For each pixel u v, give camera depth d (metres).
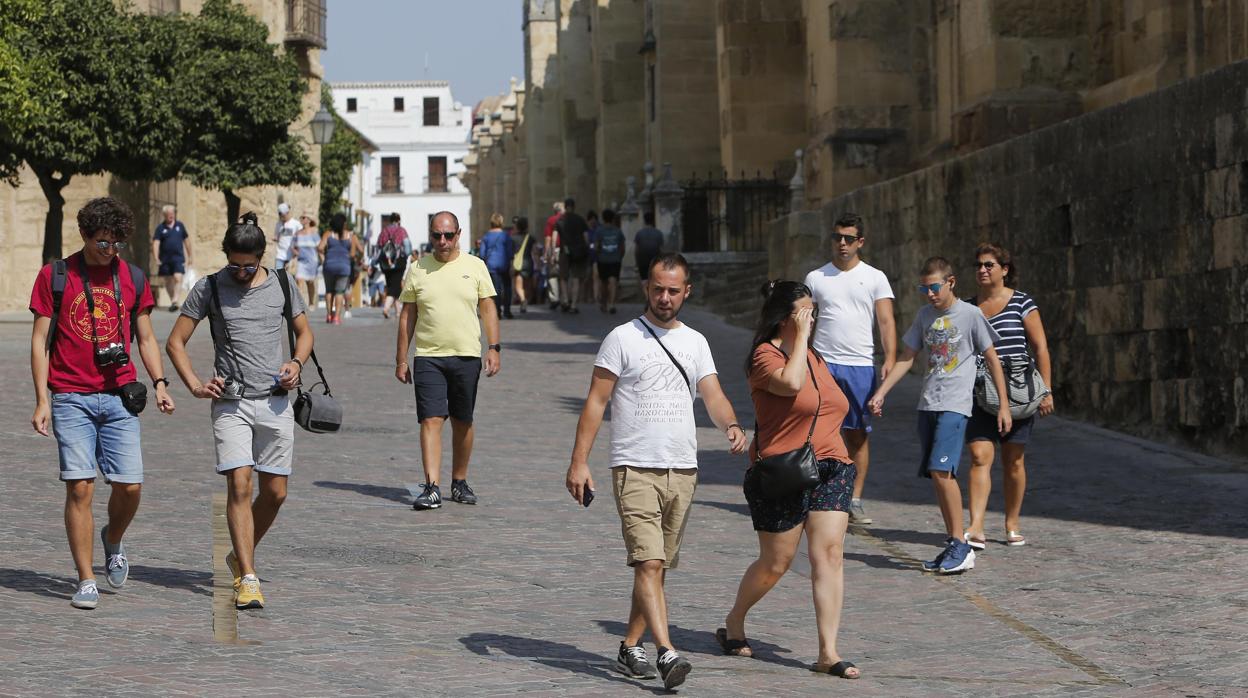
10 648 7.72
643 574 7.88
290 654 8.02
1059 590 10.42
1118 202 17.42
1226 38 23.80
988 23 27.61
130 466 9.23
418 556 11.17
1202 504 13.19
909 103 35.97
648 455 7.95
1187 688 7.95
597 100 65.88
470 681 7.68
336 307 35.84
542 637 8.87
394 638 8.59
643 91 64.06
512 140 111.81
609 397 8.13
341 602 9.53
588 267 42.75
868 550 11.95
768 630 9.34
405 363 13.47
